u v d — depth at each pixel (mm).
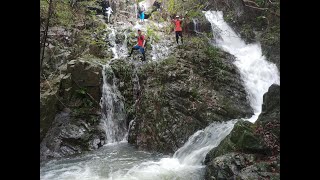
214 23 15844
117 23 16281
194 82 10742
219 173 6000
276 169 5680
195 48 12547
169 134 9508
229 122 9172
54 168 8227
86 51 13328
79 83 10836
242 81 11602
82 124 10320
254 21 14883
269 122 6781
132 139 10492
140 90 11594
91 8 16234
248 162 6027
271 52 12625
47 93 10281
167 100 10266
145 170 7543
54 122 10070
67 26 13867
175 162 8133
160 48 13680
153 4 19188
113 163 8367
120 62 12258
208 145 8188
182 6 16094
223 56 12438
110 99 11281
